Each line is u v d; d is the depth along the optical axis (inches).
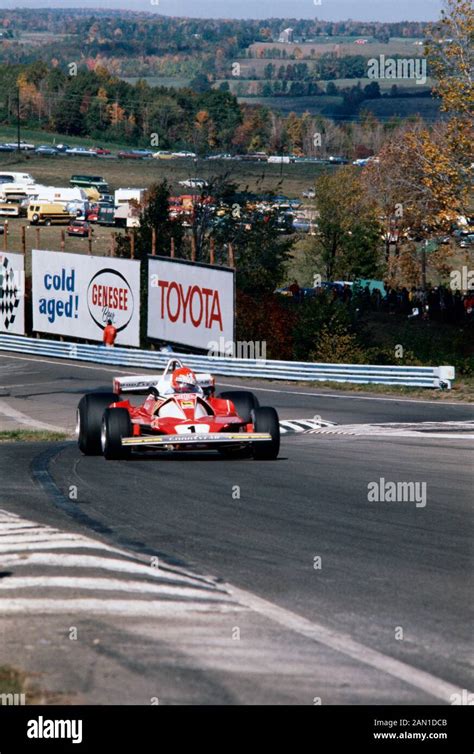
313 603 700.7
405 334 6166.3
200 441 1382.9
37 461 1557.6
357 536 938.1
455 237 5472.4
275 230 7347.4
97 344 5196.9
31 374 4323.3
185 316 4626.0
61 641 614.2
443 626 647.8
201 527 979.3
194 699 532.1
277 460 1551.4
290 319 4901.6
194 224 7258.9
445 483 1299.2
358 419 2618.1
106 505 1109.1
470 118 4980.3
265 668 569.6
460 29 4835.1
